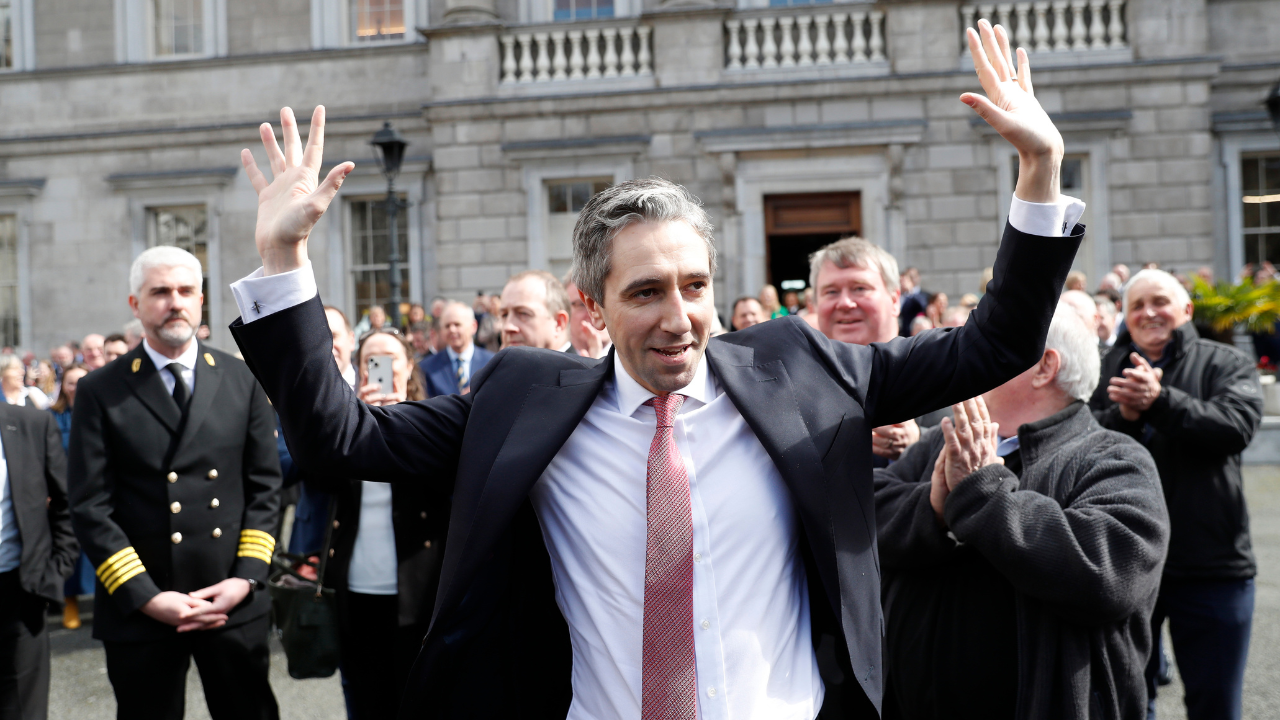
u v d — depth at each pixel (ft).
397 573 11.71
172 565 11.40
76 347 47.88
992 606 7.77
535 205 47.93
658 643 5.61
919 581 8.18
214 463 11.83
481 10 48.11
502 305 14.89
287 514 29.30
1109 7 45.50
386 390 12.98
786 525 6.02
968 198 45.39
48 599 12.64
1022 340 5.90
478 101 47.65
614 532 5.95
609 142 46.65
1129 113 44.60
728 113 46.50
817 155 46.29
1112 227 45.24
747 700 5.73
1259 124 45.73
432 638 5.82
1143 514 7.36
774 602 5.93
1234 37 46.75
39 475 12.85
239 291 5.60
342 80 51.52
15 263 54.34
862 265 11.55
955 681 7.80
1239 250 46.26
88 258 53.11
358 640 12.14
